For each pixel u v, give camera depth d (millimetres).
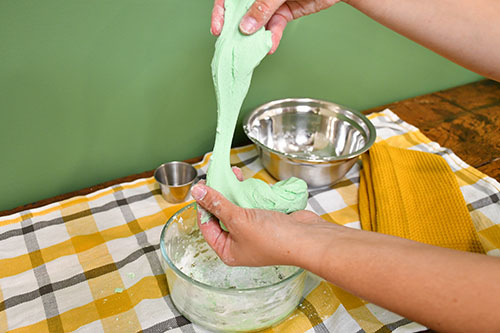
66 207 970
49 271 820
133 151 1092
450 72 1479
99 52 928
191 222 808
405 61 1367
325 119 1172
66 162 1021
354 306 764
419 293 467
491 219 963
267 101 1222
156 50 986
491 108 1390
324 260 535
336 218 976
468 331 446
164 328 721
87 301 763
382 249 510
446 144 1224
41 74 894
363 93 1366
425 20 781
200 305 678
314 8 784
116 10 901
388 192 987
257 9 575
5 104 890
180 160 1172
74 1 854
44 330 713
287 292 684
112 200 1000
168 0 942
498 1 757
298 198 755
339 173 1021
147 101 1039
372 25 1241
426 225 910
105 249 873
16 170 973
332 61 1250
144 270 827
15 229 906
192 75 1059
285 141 1188
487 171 1124
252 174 1109
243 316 683
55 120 957
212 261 814
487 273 447
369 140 1043
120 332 712
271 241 563
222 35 621
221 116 649
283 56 1166
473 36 763
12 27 826
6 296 771
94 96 971
